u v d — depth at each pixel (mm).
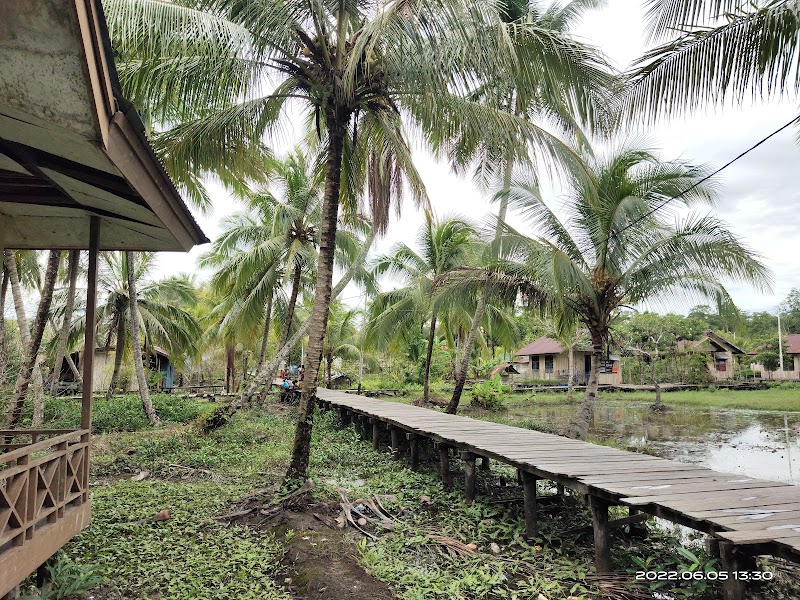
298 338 16297
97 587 4438
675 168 9711
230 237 16672
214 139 7188
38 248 5730
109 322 20266
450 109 6535
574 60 6254
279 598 4258
